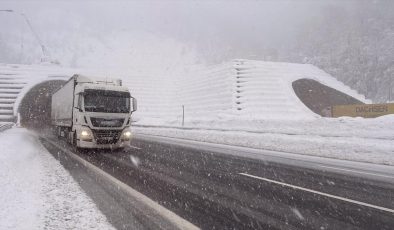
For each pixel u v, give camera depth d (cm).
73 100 1576
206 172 930
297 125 2322
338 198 641
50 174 856
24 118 5381
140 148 1619
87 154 1345
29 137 2059
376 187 752
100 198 623
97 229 452
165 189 706
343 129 1922
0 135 1789
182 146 1745
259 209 561
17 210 512
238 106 4853
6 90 5503
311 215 531
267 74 5809
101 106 1402
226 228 466
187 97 6250
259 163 1119
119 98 1455
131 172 920
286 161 1177
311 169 998
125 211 541
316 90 5712
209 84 6094
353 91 6212
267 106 4841
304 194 671
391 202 617
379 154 1252
